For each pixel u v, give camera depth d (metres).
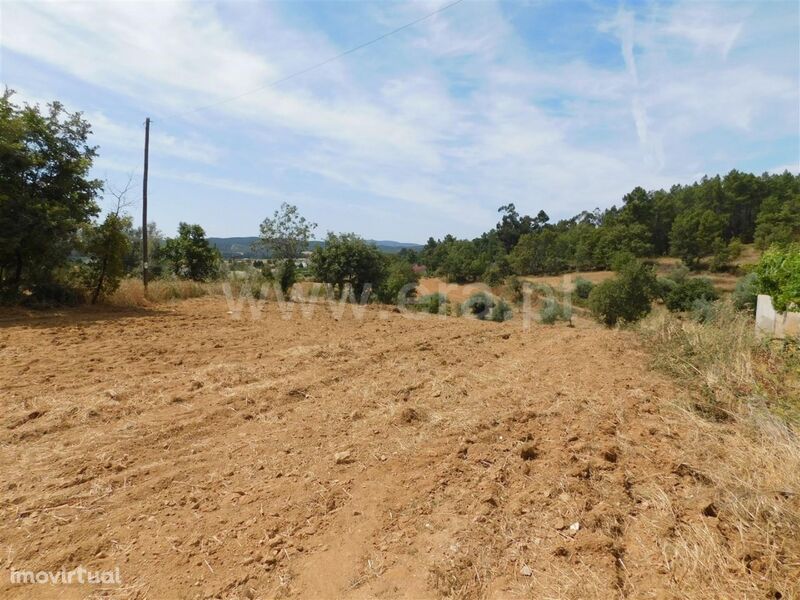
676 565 2.32
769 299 7.05
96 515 2.80
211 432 4.07
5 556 2.43
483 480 3.19
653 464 3.41
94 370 5.86
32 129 10.73
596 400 4.88
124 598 2.17
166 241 21.06
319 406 4.79
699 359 5.68
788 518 2.52
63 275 11.95
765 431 3.59
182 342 7.88
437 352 7.63
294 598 2.17
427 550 2.48
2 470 3.30
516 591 2.19
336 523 2.74
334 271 19.22
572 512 2.79
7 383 5.21
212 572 2.33
